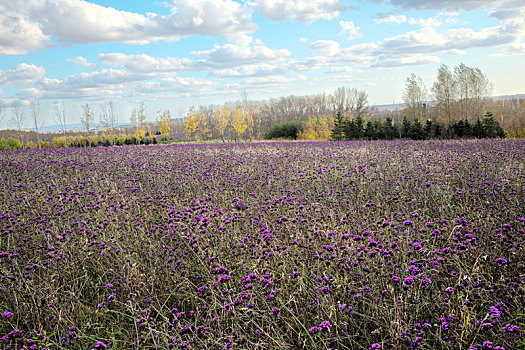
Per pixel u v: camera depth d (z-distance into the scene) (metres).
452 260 3.52
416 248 3.46
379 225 4.48
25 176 9.73
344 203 5.98
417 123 30.94
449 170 7.95
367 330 2.99
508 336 2.55
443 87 46.72
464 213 5.00
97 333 3.02
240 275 3.74
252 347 2.60
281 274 3.58
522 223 4.14
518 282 3.13
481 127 29.62
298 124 50.25
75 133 66.50
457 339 2.55
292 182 8.04
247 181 8.49
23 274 3.77
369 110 59.09
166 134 54.25
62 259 4.07
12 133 61.75
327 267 3.58
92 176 9.55
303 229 4.52
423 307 3.01
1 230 4.93
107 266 4.24
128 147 27.55
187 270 3.93
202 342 2.65
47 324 3.16
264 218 5.18
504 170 7.97
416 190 6.55
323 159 12.16
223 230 4.52
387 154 13.28
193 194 7.79
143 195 7.30
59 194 7.14
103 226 5.05
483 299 2.87
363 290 3.16
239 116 52.72
